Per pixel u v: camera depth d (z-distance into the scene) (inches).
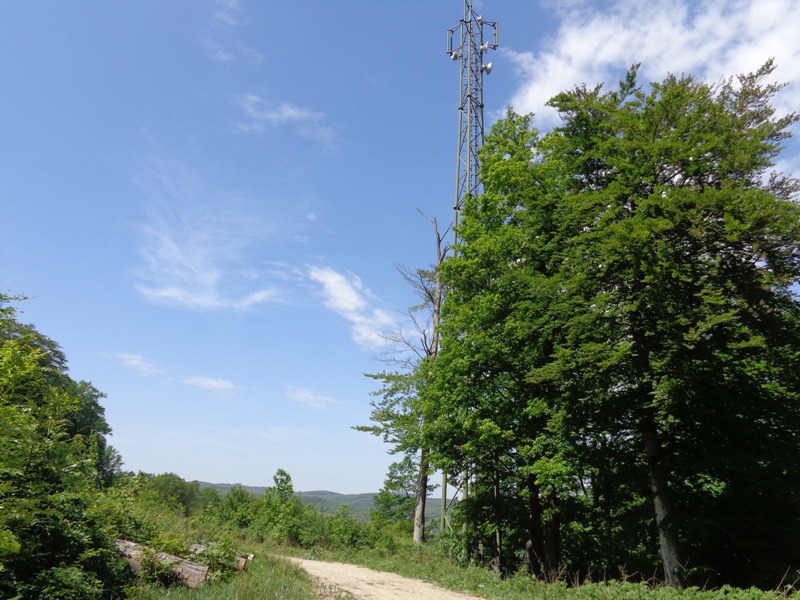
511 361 716.7
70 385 1075.3
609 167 657.6
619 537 741.3
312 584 493.0
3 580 256.4
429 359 874.8
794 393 550.9
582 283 581.6
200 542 497.4
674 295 516.1
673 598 435.8
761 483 554.3
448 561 797.2
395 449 910.4
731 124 560.4
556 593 524.1
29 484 291.4
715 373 518.9
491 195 784.9
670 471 578.6
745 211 484.7
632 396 586.6
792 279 502.9
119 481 499.8
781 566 523.5
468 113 1162.6
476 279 792.3
